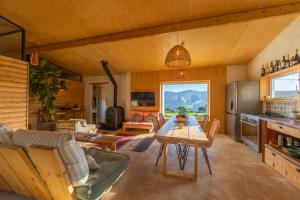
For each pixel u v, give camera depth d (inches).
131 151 139.9
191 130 104.0
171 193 77.4
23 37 138.4
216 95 224.7
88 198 53.2
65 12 115.0
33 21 126.3
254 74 195.2
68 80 251.8
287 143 108.0
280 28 134.8
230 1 105.7
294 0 106.2
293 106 125.6
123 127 230.7
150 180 89.6
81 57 203.8
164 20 126.4
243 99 173.0
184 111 175.2
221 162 115.8
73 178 52.9
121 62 219.5
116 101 252.2
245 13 115.9
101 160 77.4
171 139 88.3
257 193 78.1
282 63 130.7
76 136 122.6
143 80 255.9
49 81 198.2
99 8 111.3
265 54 167.8
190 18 124.3
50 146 50.3
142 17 122.3
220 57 196.2
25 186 63.0
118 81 274.8
